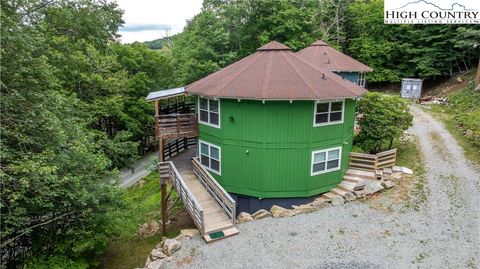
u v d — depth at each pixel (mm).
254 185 14023
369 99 16281
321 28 38312
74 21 21703
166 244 9828
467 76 29281
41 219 10141
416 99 30250
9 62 9188
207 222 11078
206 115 15195
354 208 12250
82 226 10852
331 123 13812
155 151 32938
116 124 26922
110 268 11562
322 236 10461
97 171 12109
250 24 29953
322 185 14281
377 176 14578
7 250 10312
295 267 8953
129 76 27859
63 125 10883
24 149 8992
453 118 22422
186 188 11961
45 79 10422
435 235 10234
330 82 13656
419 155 16734
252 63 14789
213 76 15703
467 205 11906
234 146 14078
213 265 9117
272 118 13031
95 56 21125
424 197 12680
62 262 10422
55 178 8391
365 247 9773
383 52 34531
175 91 16141
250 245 10047
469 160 15781
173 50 41844
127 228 12281
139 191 21062
